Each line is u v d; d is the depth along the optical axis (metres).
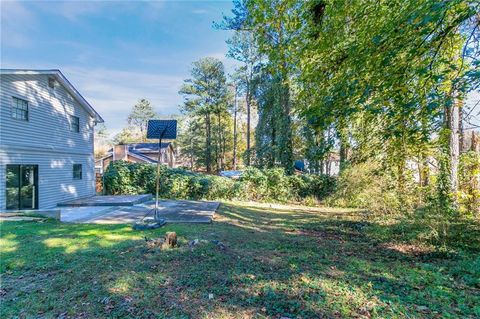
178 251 4.83
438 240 5.64
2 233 6.21
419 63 3.57
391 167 7.75
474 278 3.73
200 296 3.23
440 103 3.21
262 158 18.70
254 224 8.21
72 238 5.75
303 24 4.88
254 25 5.33
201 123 35.22
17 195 9.88
